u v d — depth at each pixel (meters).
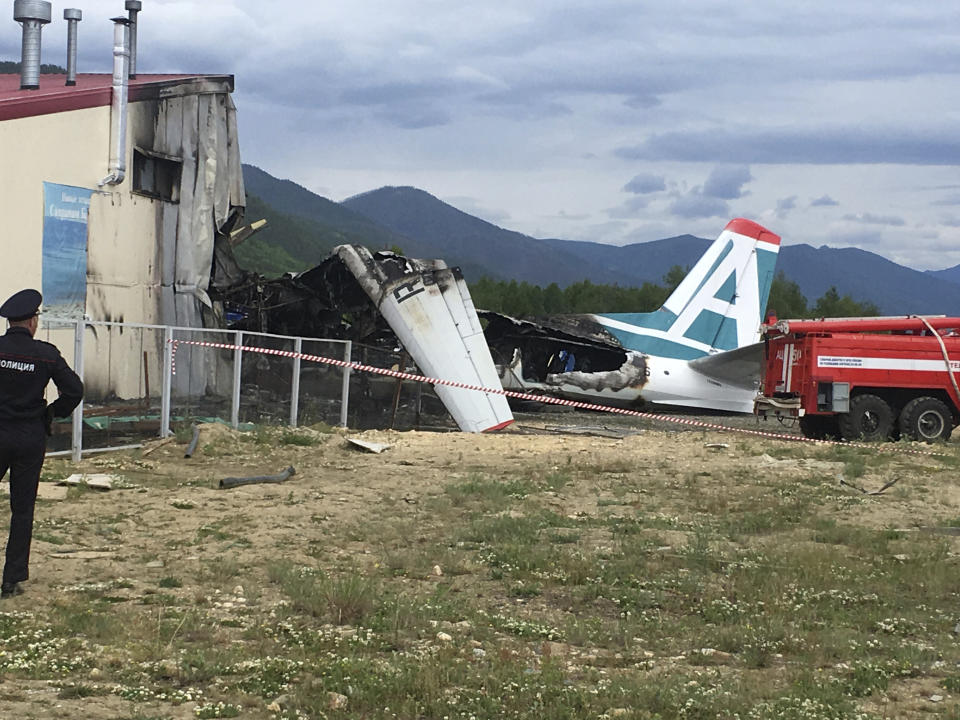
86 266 19.22
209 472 13.55
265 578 7.95
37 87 21.50
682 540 9.95
